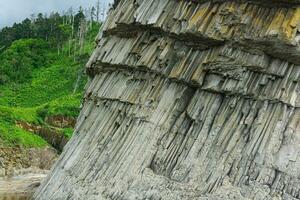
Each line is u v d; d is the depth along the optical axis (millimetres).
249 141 28594
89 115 40594
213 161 28859
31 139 70500
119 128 34438
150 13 35594
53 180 39500
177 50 33344
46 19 153625
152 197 29062
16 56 126562
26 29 147500
